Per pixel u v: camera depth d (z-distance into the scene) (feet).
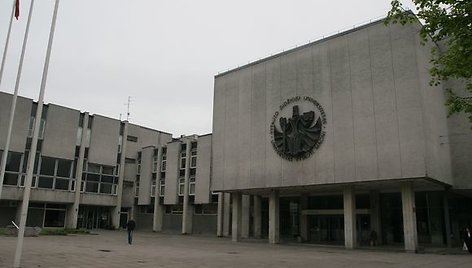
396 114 90.38
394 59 92.68
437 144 93.91
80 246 78.38
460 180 100.01
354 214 99.60
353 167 94.84
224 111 128.57
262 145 115.24
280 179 108.78
